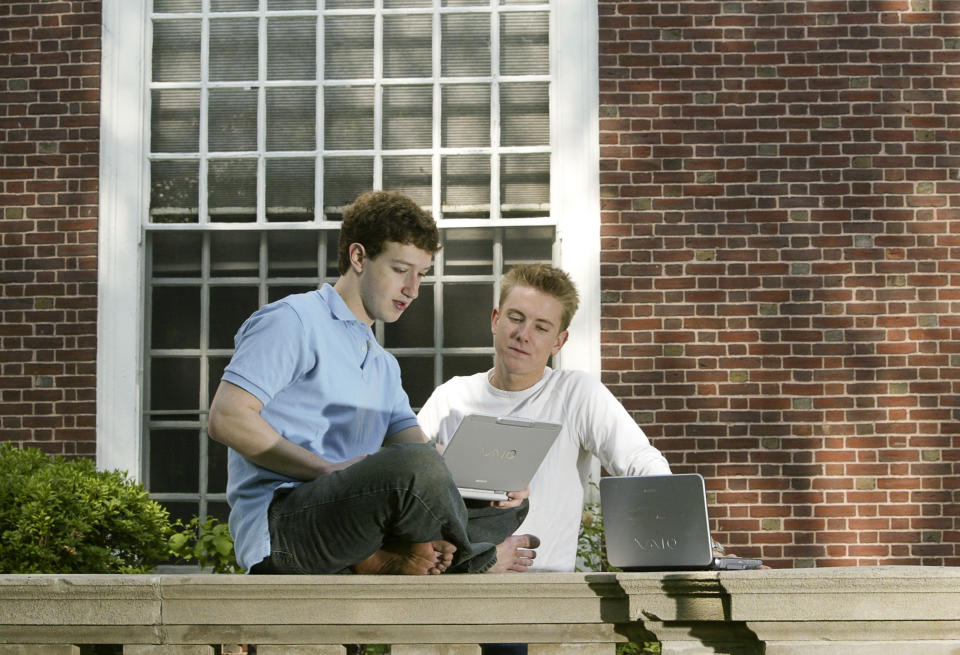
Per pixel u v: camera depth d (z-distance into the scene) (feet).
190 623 11.32
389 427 13.52
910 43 28.40
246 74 29.45
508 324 15.21
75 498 23.57
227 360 28.86
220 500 28.48
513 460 12.90
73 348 28.53
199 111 29.43
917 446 27.58
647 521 12.31
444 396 16.01
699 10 28.55
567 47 28.76
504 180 28.89
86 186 28.91
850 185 28.17
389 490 11.00
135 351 28.50
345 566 11.67
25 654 11.43
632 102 28.48
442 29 29.35
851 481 27.55
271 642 11.29
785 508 27.53
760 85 28.37
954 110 28.27
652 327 27.94
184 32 29.53
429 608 11.25
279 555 11.59
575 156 28.48
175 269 29.09
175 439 28.71
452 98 29.14
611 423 15.21
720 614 11.27
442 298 28.78
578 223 28.30
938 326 27.86
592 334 27.94
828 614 10.93
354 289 12.82
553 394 15.51
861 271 27.99
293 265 29.09
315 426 12.22
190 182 29.32
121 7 29.30
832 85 28.37
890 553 27.40
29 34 29.27
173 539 25.62
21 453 25.46
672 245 28.12
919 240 28.04
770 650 11.01
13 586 11.40
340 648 11.28
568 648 11.36
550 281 15.33
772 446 27.63
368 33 29.40
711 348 27.89
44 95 29.12
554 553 14.90
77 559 23.22
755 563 12.32
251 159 29.27
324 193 29.14
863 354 27.81
